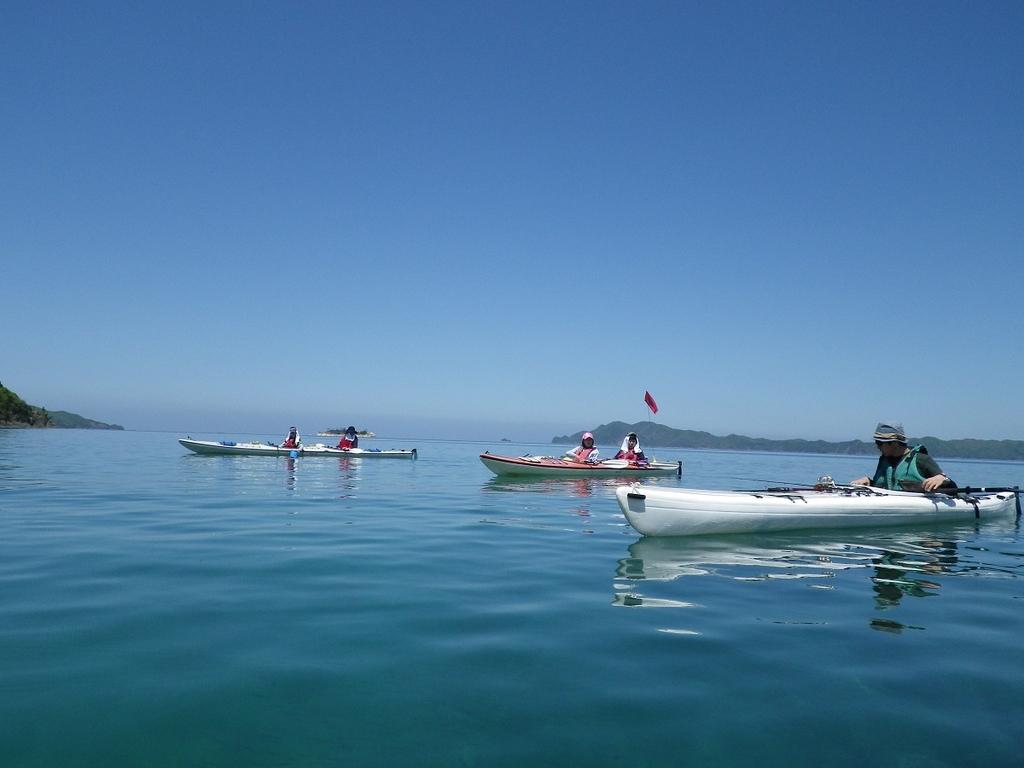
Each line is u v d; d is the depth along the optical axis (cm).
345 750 237
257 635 362
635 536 731
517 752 239
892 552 659
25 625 372
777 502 745
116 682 293
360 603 433
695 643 362
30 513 834
